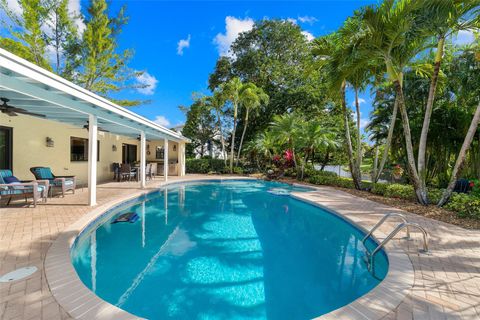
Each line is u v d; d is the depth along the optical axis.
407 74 12.18
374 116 15.31
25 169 8.38
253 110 22.50
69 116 7.68
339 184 12.70
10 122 7.86
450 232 5.08
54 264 3.27
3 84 3.89
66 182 8.14
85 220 5.33
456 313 2.48
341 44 9.04
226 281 3.76
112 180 13.28
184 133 24.50
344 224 6.61
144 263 4.27
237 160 20.89
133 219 6.80
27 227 4.81
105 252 4.70
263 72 22.56
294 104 21.22
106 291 3.41
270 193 11.74
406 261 3.67
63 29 18.11
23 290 2.66
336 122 19.05
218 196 10.89
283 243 5.41
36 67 4.05
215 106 21.34
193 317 2.94
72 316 2.28
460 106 12.16
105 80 20.53
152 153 20.00
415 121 13.00
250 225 6.71
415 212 6.90
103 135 13.08
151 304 3.15
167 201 9.57
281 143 16.20
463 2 6.21
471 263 3.63
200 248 5.01
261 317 2.97
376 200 8.78
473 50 9.28
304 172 15.98
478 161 12.02
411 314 2.44
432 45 7.55
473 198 6.52
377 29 7.00
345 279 3.86
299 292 3.50
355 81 10.63
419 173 7.68
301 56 23.30
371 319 2.35
